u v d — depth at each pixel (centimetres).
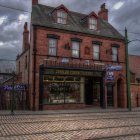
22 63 3088
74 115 1956
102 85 2841
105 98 2834
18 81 3206
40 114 2039
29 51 2648
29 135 1036
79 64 2688
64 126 1305
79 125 1348
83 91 2722
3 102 2373
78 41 2761
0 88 2367
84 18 2984
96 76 2797
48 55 2548
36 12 2714
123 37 3130
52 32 2605
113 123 1450
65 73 2588
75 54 2731
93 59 2834
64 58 2639
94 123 1440
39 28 2536
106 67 2844
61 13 2745
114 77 2953
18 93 2450
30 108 2428
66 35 2689
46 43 2559
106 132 1134
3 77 3478
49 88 2522
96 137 1008
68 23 2811
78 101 2680
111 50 2998
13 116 1841
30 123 1413
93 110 2473
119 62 3045
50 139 959
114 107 2931
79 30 2788
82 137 1005
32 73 2458
